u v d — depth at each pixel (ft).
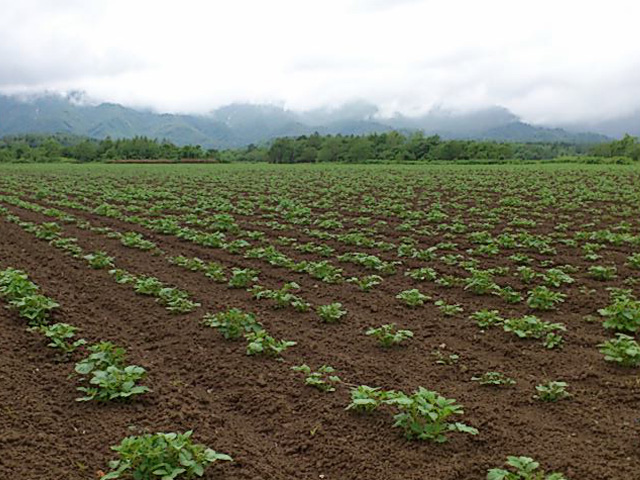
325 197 94.07
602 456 18.26
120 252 50.08
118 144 403.54
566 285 38.81
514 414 21.18
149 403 22.34
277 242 54.65
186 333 29.89
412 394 22.95
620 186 106.63
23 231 60.49
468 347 28.04
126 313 33.12
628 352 24.29
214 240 52.37
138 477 16.61
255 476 17.66
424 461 18.26
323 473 17.90
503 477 16.16
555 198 87.81
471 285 36.65
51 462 18.24
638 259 43.11
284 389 23.47
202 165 262.88
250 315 29.60
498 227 63.52
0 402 22.00
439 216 66.64
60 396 22.74
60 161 343.46
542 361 25.96
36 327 28.86
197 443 19.42
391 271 42.16
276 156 372.79
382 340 27.94
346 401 22.34
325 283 39.88
